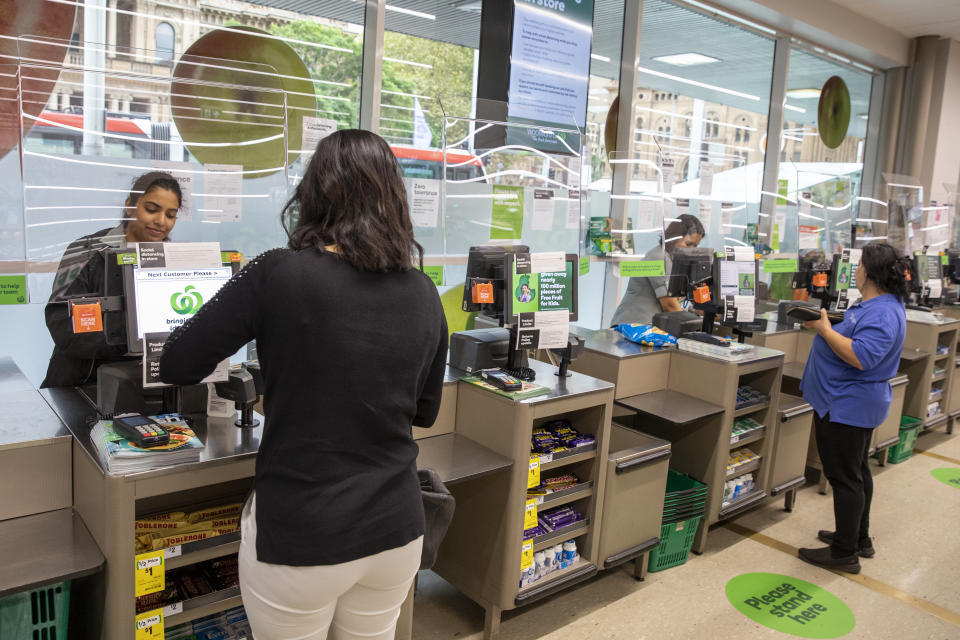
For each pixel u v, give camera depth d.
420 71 3.53
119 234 2.01
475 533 2.43
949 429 5.25
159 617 1.62
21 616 1.53
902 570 3.11
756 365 3.09
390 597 1.32
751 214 4.61
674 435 3.21
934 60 6.24
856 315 2.95
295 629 1.24
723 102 5.03
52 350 2.39
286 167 2.32
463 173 2.86
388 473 1.22
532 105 3.77
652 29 4.45
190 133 2.12
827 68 5.96
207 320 1.21
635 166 3.90
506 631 2.49
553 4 3.72
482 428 2.38
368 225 1.21
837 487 3.04
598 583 2.86
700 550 3.16
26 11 2.31
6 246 1.85
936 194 6.52
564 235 3.29
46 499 1.74
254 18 2.87
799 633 2.59
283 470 1.18
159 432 1.59
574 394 2.37
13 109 1.83
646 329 3.30
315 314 1.16
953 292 5.50
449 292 2.88
